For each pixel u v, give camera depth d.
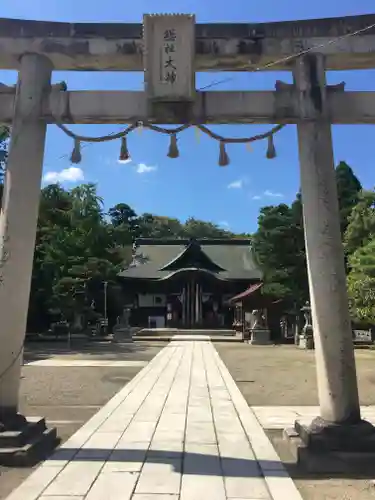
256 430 8.38
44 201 34.75
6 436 6.57
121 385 14.35
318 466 6.36
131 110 7.69
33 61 7.82
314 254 7.29
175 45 7.62
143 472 6.04
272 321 37.91
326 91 7.75
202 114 7.68
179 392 12.62
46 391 13.21
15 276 7.24
